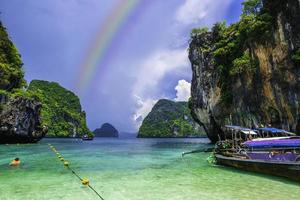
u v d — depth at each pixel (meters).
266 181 14.76
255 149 18.75
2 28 69.62
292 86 33.06
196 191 12.72
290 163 14.15
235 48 45.59
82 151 39.16
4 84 59.72
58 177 16.64
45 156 30.09
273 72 35.72
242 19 45.66
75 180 15.66
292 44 32.91
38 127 63.28
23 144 57.09
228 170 18.95
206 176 16.66
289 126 34.09
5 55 67.25
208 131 61.19
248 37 40.56
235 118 44.75
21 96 57.28
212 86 52.72
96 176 16.92
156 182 14.93
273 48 35.66
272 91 36.06
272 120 36.94
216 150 26.16
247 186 13.61
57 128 150.62
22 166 21.55
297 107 32.47
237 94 43.28
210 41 57.88
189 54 64.69
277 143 17.06
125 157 29.42
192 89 63.91
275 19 35.66
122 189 13.29
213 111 52.34
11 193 12.58
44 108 151.50
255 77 39.16
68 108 179.75
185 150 41.69
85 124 180.88
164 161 25.06
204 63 56.50
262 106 38.22
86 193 12.59
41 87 176.75
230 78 45.69
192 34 62.16
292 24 33.03
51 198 11.71
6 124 53.59
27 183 14.83
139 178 16.12
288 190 12.55
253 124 40.28
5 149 40.50
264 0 38.44
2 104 53.91
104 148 47.94
